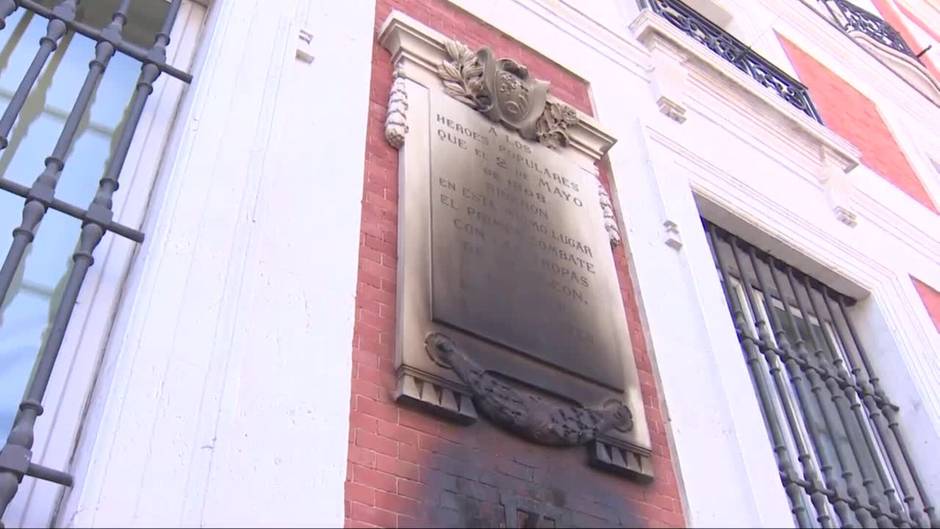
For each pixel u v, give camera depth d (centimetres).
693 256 583
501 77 559
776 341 640
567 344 467
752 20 1041
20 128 421
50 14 440
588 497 426
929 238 859
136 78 464
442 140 507
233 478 332
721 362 527
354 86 496
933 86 1246
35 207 377
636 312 529
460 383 415
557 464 429
